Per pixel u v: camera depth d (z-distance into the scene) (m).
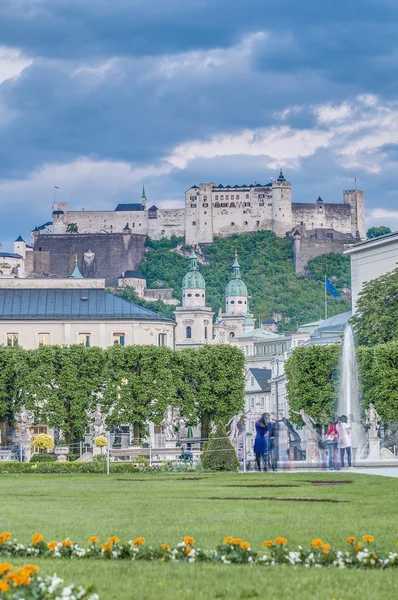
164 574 37.28
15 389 178.50
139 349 179.62
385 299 188.75
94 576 36.94
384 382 159.38
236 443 143.38
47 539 47.53
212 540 46.72
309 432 141.12
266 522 53.88
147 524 53.38
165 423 181.88
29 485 91.94
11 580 32.78
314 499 68.06
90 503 67.31
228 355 183.25
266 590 34.19
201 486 84.88
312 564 39.66
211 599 33.03
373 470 106.56
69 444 174.12
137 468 123.00
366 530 50.12
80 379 177.88
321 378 170.88
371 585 35.25
